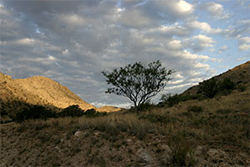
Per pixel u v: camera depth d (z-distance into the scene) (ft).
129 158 24.89
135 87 76.38
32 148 34.37
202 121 40.06
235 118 39.01
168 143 24.85
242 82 172.24
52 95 344.08
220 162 22.56
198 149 25.79
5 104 172.55
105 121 39.96
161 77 76.38
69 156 28.35
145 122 38.93
